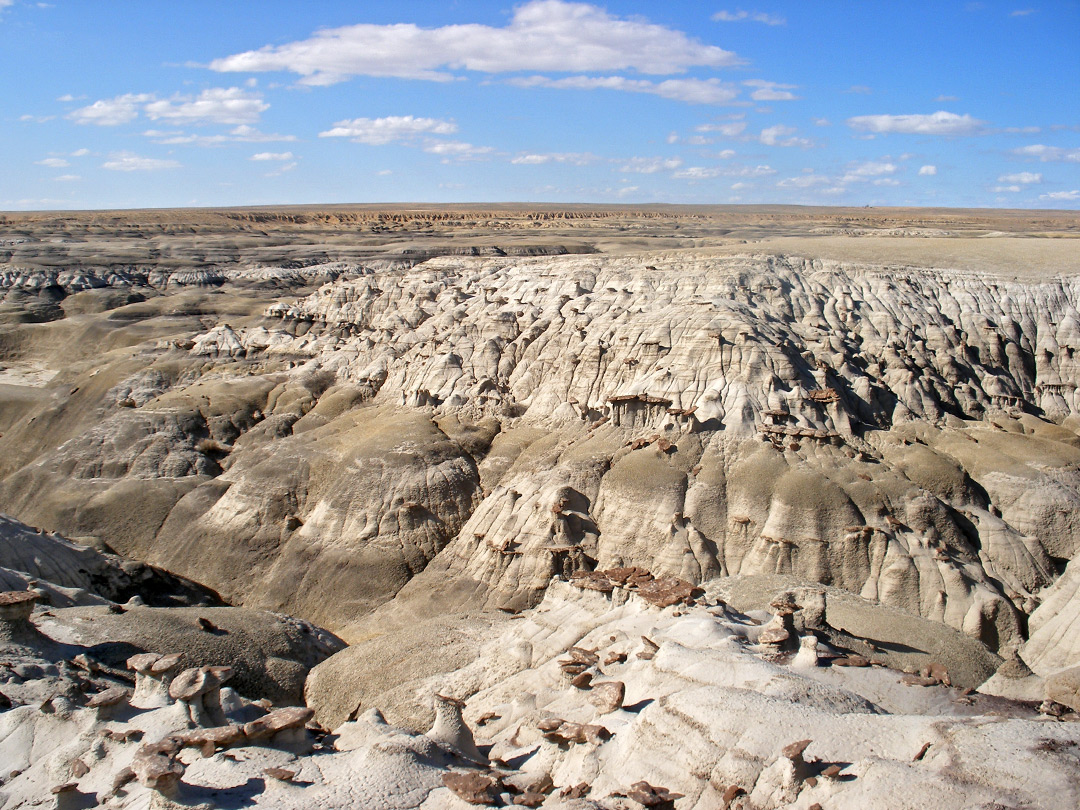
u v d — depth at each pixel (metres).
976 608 39.91
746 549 44.88
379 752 19.98
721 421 50.81
